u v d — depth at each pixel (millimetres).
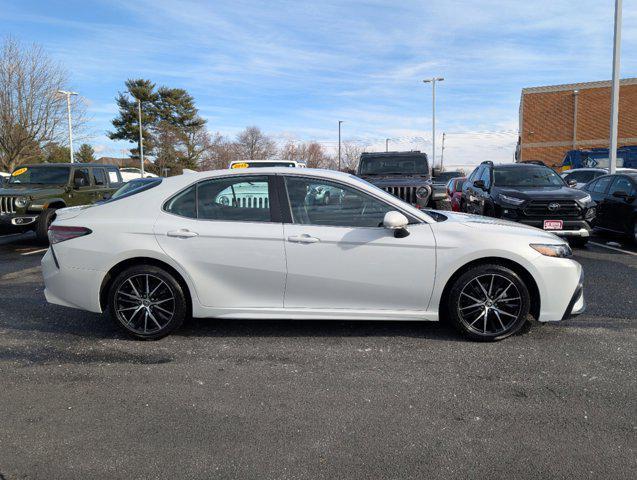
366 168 12000
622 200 9930
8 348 4383
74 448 2863
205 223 4438
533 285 4430
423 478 2570
